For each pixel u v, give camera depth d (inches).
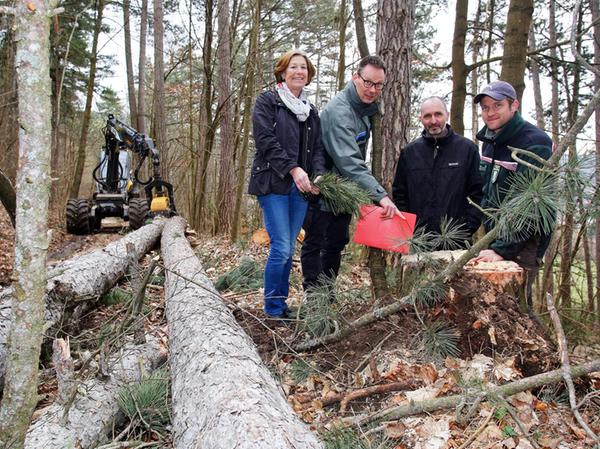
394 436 92.0
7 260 310.7
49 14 56.5
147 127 750.5
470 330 112.4
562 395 101.3
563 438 90.0
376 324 126.1
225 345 98.1
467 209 146.4
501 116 134.2
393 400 102.7
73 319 160.4
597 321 210.8
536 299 256.2
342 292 143.6
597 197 92.4
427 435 91.1
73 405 96.3
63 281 155.9
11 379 63.4
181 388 89.8
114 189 412.5
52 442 85.0
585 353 133.1
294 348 128.7
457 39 287.0
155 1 457.1
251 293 186.7
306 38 541.3
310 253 152.7
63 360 94.0
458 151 142.8
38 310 62.7
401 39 164.2
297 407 105.8
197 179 430.9
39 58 56.6
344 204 131.0
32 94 56.9
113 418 99.7
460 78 288.5
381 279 143.1
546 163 91.5
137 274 134.7
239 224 354.6
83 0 401.4
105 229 418.6
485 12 508.1
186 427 78.2
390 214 130.5
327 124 138.3
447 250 133.3
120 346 124.5
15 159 401.1
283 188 138.8
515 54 223.6
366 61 133.1
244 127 327.0
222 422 70.7
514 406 95.4
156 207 326.6
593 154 91.7
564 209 90.4
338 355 123.5
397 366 110.8
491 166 141.3
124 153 413.4
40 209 59.9
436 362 110.1
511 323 112.2
